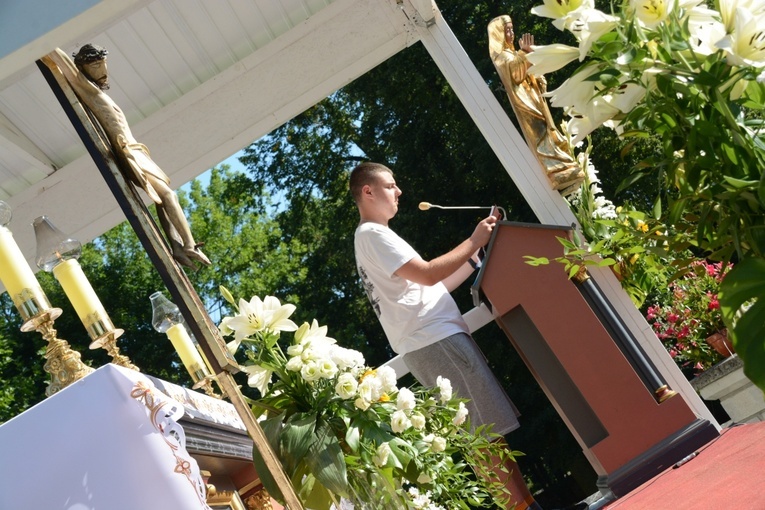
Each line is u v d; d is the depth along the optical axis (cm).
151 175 192
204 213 2044
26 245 593
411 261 404
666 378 427
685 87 125
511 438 1511
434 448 271
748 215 129
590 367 384
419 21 539
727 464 291
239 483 263
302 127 1961
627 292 453
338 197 1956
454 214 1659
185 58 575
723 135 126
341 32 573
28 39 170
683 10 130
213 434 207
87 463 154
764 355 117
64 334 1722
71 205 593
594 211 447
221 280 2002
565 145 457
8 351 1599
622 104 131
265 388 254
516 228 397
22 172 603
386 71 1727
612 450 378
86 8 169
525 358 413
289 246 1983
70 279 214
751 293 119
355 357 257
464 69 515
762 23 117
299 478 233
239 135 586
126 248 1920
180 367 1830
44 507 153
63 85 185
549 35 1634
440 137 1714
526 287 394
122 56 553
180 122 588
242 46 588
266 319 251
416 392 293
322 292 1905
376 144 1797
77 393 157
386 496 240
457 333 405
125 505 153
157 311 299
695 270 146
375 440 245
